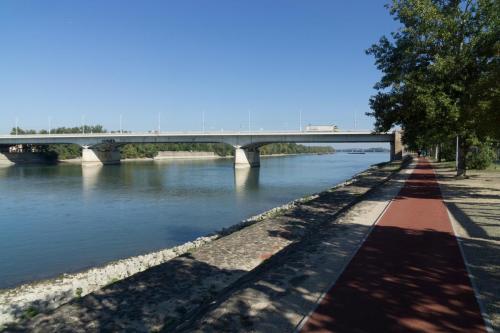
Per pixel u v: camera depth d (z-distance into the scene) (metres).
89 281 13.05
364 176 40.25
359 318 6.20
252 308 6.62
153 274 8.84
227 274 8.98
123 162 126.31
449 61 23.53
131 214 30.92
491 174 37.59
